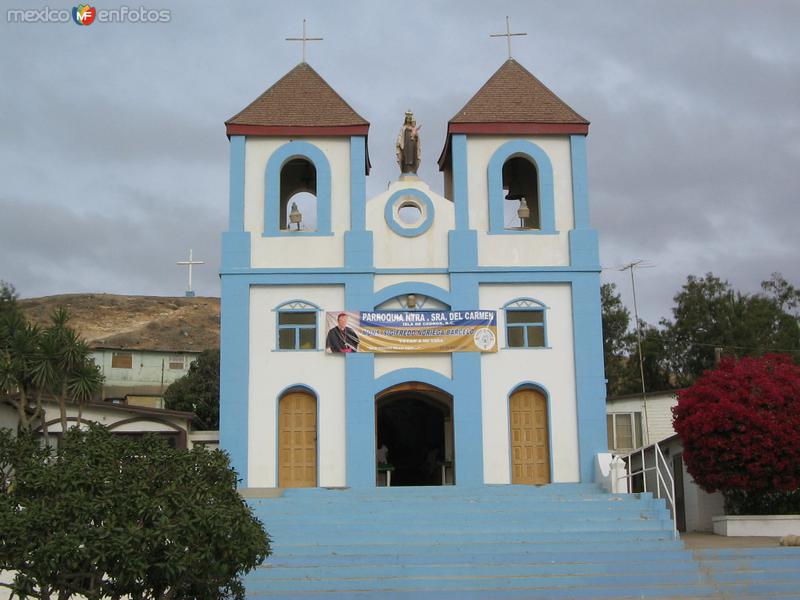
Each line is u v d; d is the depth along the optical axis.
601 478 26.56
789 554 20.92
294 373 27.73
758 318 55.62
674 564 20.36
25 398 31.67
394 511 23.52
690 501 30.17
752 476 25.19
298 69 30.89
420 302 28.47
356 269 28.25
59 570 13.30
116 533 13.29
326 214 28.83
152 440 15.04
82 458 14.10
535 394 28.14
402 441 34.62
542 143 29.62
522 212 29.67
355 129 29.23
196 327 68.94
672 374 57.78
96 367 32.53
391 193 29.05
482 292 28.47
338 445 27.36
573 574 20.06
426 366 27.98
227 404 27.33
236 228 28.58
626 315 59.38
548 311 28.44
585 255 28.67
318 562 20.36
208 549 13.59
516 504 23.81
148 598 14.40
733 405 25.31
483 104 29.86
